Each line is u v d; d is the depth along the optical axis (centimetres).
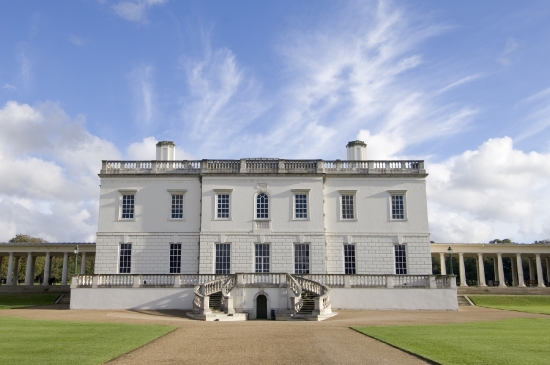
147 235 4759
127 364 1415
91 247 6512
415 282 4256
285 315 3631
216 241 4678
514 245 6638
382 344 1827
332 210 4822
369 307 4200
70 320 2852
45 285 6269
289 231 4706
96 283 4181
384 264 4731
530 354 1560
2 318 2883
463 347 1717
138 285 4184
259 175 4800
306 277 4253
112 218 4788
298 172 4788
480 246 6662
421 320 3022
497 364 1385
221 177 4794
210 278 4241
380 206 4834
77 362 1387
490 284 7306
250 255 4662
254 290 4069
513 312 3816
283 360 1498
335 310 4116
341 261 4719
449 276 4212
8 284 6419
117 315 3431
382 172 4881
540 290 5981
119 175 4834
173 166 4909
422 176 4869
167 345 1791
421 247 4756
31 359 1423
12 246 6538
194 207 4812
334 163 4934
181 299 4178
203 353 1619
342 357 1548
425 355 1541
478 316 3388
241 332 2255
